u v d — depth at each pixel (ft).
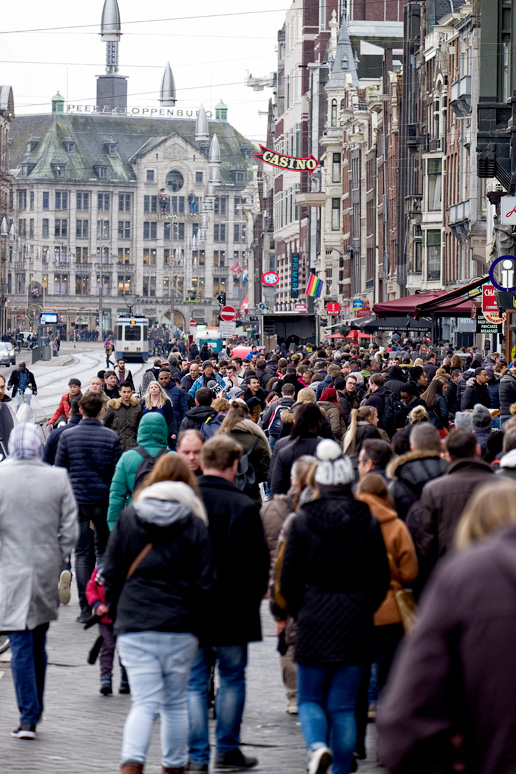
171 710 59.62
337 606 60.64
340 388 166.50
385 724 26.76
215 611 64.95
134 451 89.81
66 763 66.08
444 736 26.37
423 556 66.74
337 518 60.90
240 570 64.80
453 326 485.97
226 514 64.95
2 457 119.96
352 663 60.90
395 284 597.52
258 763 67.36
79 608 114.93
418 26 577.84
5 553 71.31
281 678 88.89
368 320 382.83
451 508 65.62
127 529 59.82
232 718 66.18
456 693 26.61
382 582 61.57
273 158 552.82
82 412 104.83
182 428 136.46
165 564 59.11
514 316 232.53
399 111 600.39
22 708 71.61
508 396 158.10
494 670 26.02
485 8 278.46
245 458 99.25
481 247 453.17
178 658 59.06
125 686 83.35
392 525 66.95
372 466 76.95
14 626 70.64
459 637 26.50
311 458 75.92
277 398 173.78
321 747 59.41
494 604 26.30
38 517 71.36
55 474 72.28
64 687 85.40
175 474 62.28
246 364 266.36
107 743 70.59
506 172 277.64
